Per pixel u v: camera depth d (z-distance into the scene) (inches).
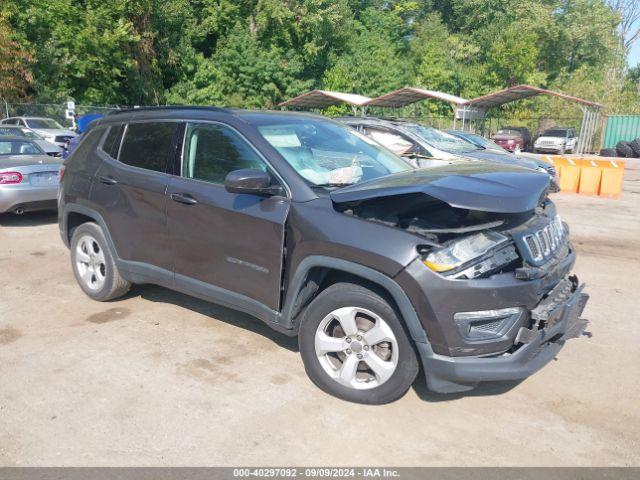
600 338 180.7
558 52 1924.2
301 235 137.0
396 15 1935.3
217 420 128.6
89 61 1117.7
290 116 176.1
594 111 1253.7
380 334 129.8
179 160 169.0
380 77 1592.0
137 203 176.4
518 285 122.3
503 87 1723.7
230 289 156.6
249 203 148.3
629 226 382.0
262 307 149.3
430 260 120.3
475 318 120.0
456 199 120.7
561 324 131.8
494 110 1555.1
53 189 329.7
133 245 181.6
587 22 1868.8
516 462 115.2
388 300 129.3
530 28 1811.0
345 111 1411.2
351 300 131.9
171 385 144.2
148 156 178.4
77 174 199.9
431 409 135.0
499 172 143.6
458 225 129.4
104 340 171.0
